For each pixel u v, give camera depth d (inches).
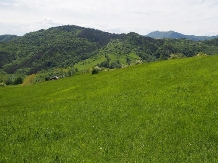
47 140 701.9
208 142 625.3
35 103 1545.3
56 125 833.5
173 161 539.8
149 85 1371.8
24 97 2209.6
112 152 597.0
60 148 634.2
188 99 960.3
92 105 1071.0
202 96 975.6
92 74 2992.1
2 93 2677.2
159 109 884.0
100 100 1172.5
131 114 866.8
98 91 1499.8
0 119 998.4
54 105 1222.3
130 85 1483.8
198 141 631.2
